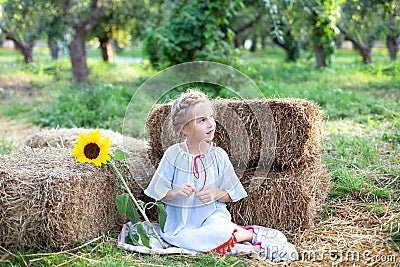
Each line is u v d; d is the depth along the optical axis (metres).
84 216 3.01
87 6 11.31
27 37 12.21
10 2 10.36
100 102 7.36
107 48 15.66
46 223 2.87
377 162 4.28
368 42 12.48
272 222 3.22
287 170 3.41
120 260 2.81
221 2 7.88
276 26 7.25
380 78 9.69
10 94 9.39
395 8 8.25
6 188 2.89
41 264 2.79
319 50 12.62
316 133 3.62
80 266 2.75
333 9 7.20
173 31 8.32
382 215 3.43
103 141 3.19
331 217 3.45
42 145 4.34
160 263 2.80
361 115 6.22
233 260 2.79
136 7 11.92
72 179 2.91
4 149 4.98
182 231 3.04
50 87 9.98
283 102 3.38
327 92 7.58
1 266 2.79
